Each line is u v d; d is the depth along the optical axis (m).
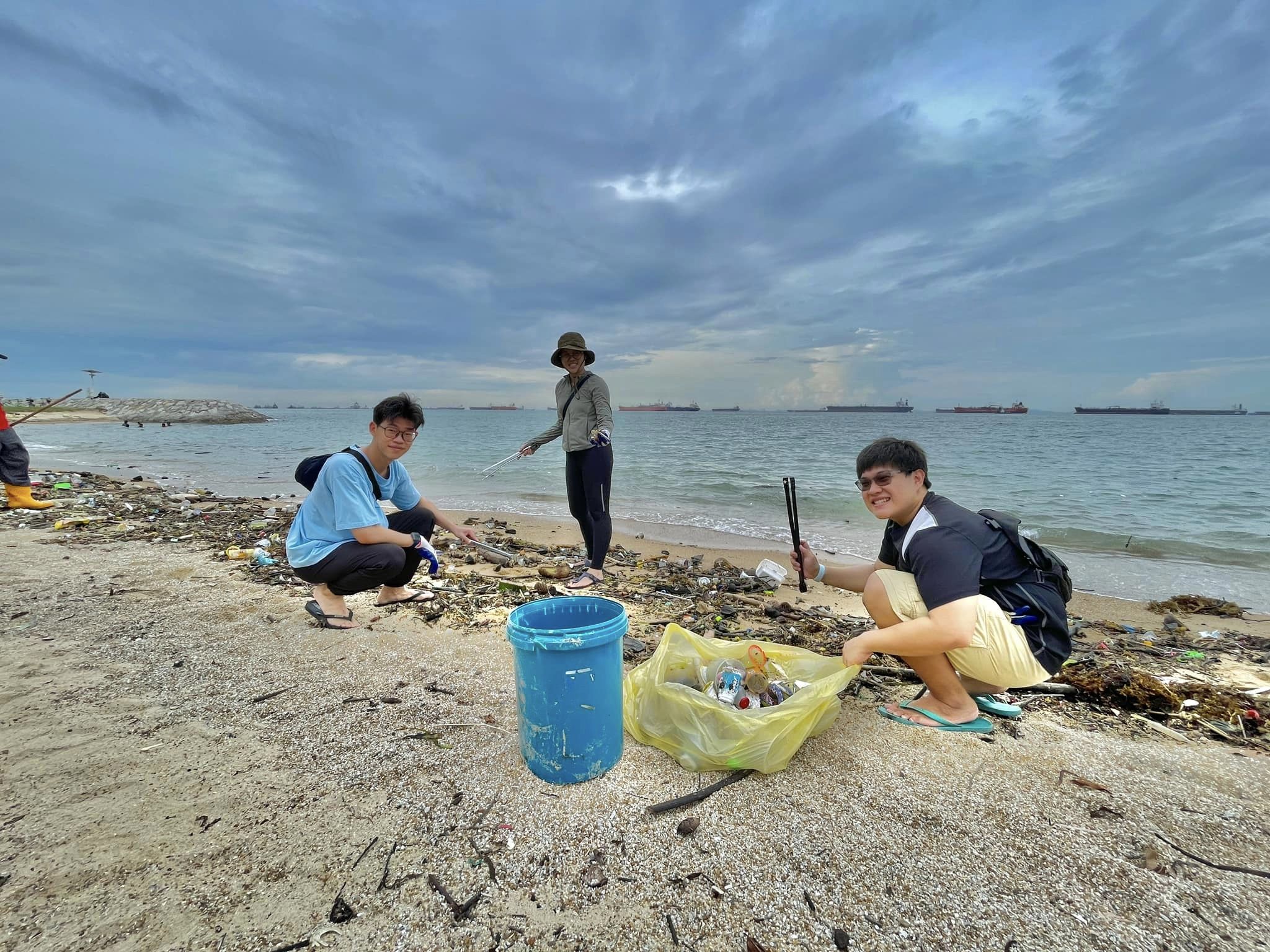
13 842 1.69
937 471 14.34
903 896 1.59
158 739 2.26
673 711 2.22
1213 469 14.62
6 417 6.99
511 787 2.02
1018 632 2.30
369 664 3.00
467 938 1.43
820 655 2.65
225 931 1.43
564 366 4.93
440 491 11.49
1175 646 4.20
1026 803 1.99
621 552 6.65
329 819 1.84
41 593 4.00
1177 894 1.61
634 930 1.47
